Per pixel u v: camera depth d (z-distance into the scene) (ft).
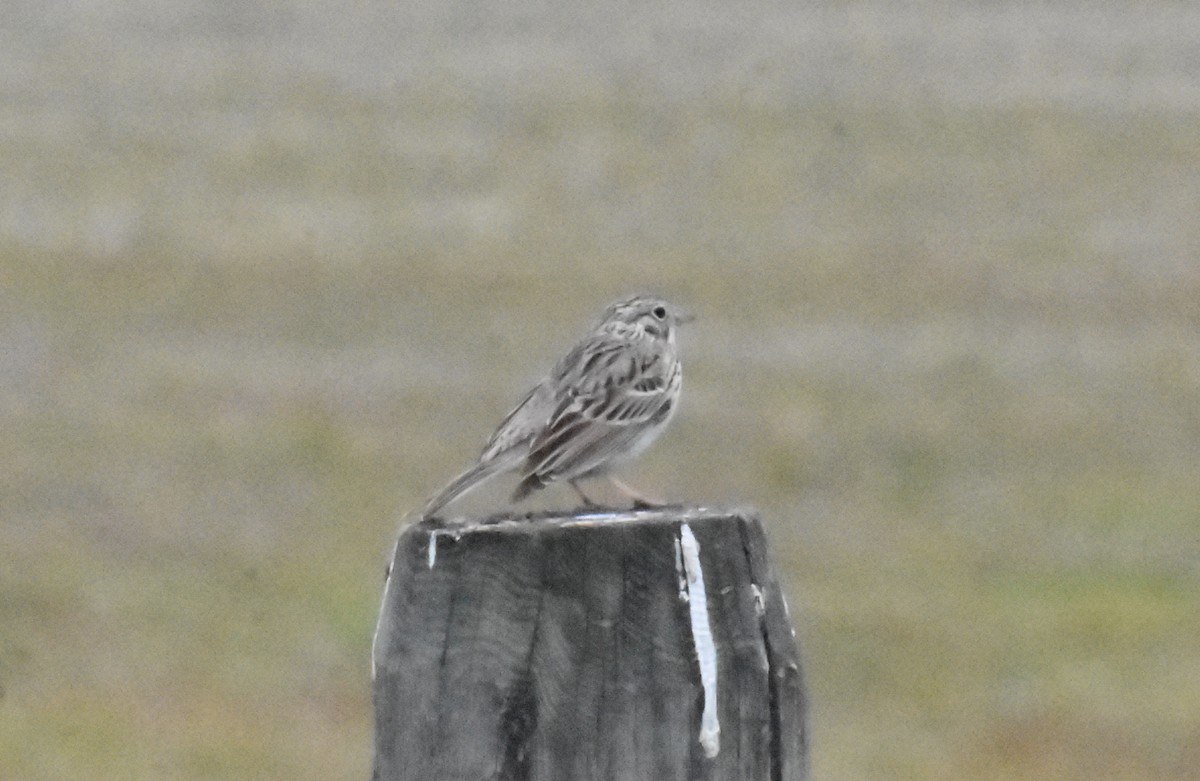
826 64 121.80
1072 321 81.76
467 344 80.94
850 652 53.52
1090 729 48.83
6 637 53.57
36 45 132.77
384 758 19.88
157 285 89.71
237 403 73.97
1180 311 82.64
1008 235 93.97
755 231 95.40
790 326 81.97
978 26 129.08
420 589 19.86
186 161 108.78
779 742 19.97
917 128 110.52
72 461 67.46
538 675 19.75
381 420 71.82
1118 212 96.53
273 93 121.49
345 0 141.38
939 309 83.76
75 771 46.52
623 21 132.77
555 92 119.14
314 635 54.08
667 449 67.77
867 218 96.68
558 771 19.76
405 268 90.84
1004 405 72.08
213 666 52.08
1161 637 53.93
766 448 67.87
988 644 53.52
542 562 19.84
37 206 101.35
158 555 59.77
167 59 128.98
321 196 102.58
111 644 53.57
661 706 19.77
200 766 46.85
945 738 48.91
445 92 120.06
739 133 110.73
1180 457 67.21
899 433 69.26
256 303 86.89
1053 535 61.16
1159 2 133.18
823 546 60.75
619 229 96.22
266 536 61.31
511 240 94.89
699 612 19.90
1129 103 112.98
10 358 79.66
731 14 133.28
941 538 61.16
